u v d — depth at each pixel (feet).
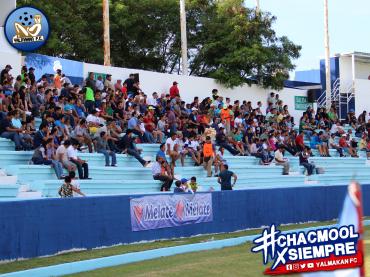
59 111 72.95
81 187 65.46
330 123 120.37
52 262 45.96
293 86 143.33
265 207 72.49
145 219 58.08
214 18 129.49
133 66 136.36
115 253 50.24
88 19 131.44
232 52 122.31
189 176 82.17
